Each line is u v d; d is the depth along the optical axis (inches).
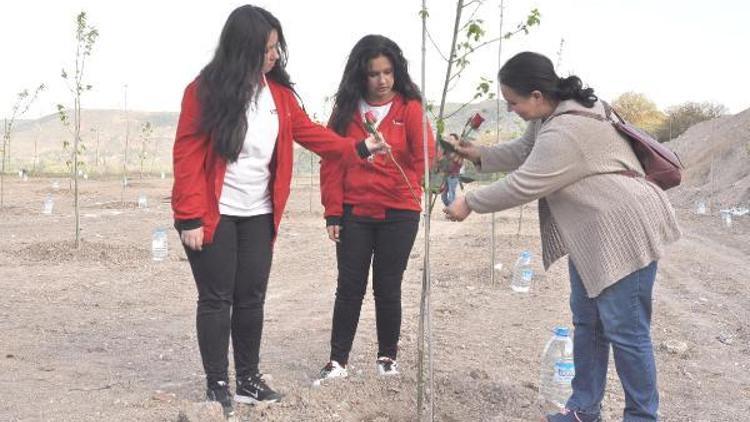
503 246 563.2
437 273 431.2
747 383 233.8
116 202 894.4
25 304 322.0
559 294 369.1
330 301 349.7
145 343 261.7
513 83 160.6
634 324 159.8
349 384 195.2
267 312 323.0
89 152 2490.2
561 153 154.1
